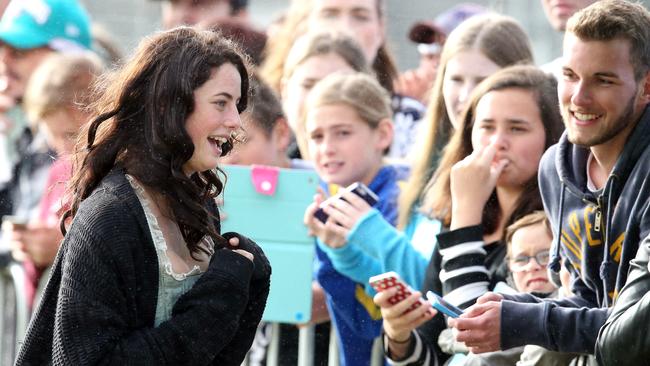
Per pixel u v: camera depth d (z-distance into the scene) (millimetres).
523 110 12078
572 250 10156
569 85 9773
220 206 12859
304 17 17359
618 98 9555
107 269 8336
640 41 9609
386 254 12680
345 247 12797
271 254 13078
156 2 21125
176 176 8641
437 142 13633
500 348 9891
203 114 8727
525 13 18812
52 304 8633
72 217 9000
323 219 12953
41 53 17266
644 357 8977
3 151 15977
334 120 13766
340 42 15609
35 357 8672
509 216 12055
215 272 8633
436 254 12242
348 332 13188
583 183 10016
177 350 8383
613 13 9586
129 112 8828
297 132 15578
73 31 17750
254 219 13117
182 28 8992
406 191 13375
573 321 9672
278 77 16953
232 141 9117
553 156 10406
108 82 9328
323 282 13219
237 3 19031
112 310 8344
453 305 10508
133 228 8477
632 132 9625
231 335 8648
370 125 13836
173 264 8711
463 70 13703
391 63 17344
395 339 11758
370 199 12992
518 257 11555
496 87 12242
